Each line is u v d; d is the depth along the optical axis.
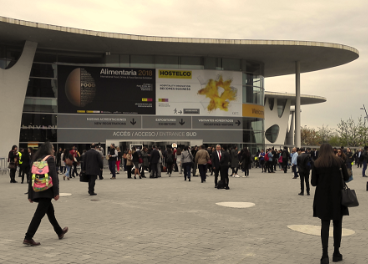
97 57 35.75
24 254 5.90
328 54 38.16
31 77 33.88
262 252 6.08
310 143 89.44
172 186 17.27
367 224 8.43
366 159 23.75
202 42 33.75
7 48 33.22
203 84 37.25
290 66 43.19
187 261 5.57
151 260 5.61
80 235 7.23
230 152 23.88
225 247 6.37
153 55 36.75
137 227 7.98
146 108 36.19
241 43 34.16
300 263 5.52
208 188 16.31
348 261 5.64
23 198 13.02
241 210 10.27
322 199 5.76
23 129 33.28
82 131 34.78
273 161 28.73
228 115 37.59
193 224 8.33
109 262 5.50
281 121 64.12
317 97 63.66
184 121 36.66
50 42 33.19
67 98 34.66
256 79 39.78
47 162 6.62
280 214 9.66
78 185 18.00
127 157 22.72
